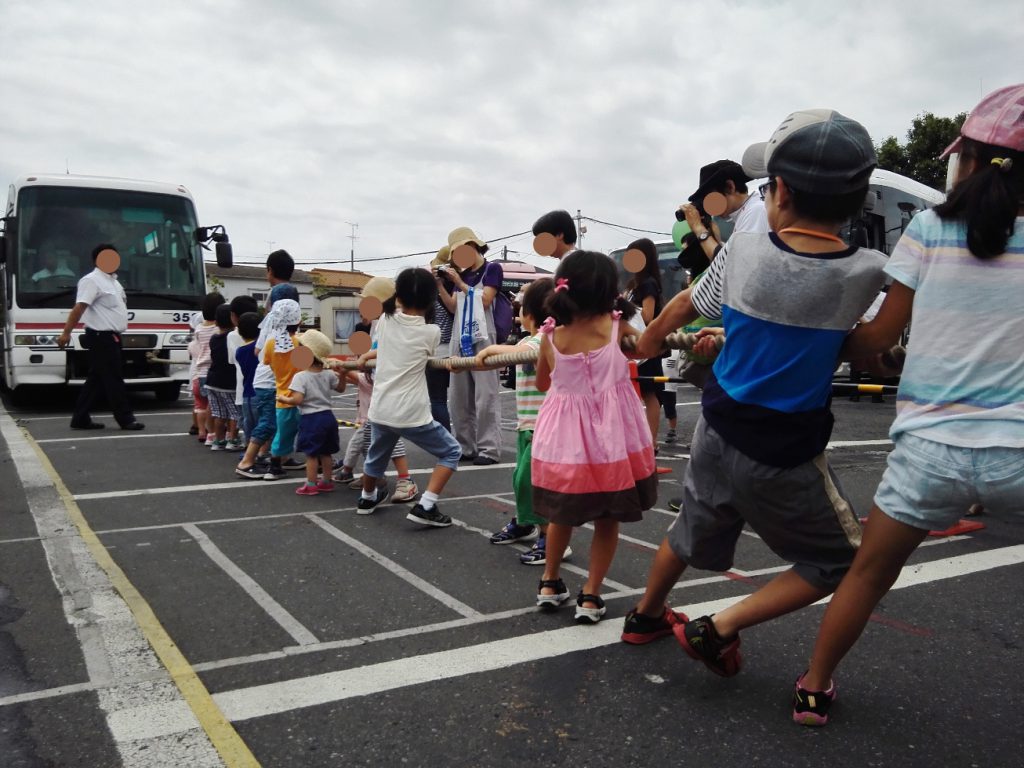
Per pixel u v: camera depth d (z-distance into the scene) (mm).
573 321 3312
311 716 2588
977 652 3131
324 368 5766
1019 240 1994
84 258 11258
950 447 2061
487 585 3895
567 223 4906
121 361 9438
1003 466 1993
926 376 2125
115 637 3182
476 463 7344
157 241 11797
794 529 2500
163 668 2916
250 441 6590
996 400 2021
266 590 3789
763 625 3395
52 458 7336
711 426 2580
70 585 3777
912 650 3146
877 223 14773
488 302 7039
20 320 10758
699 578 4051
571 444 3277
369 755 2365
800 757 2377
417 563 4234
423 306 4961
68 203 11328
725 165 4047
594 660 3027
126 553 4355
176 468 6938
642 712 2635
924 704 2707
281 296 6281
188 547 4484
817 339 2350
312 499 5781
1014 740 2479
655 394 6625
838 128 2303
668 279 17891
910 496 2164
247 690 2760
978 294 2035
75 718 2555
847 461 7695
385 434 5039
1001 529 5020
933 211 2168
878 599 2369
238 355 7121
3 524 4895
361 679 2850
